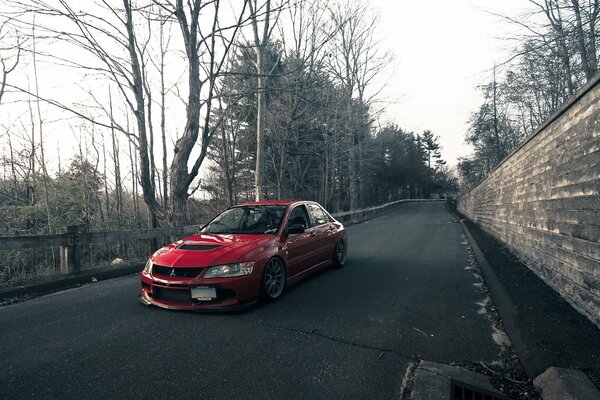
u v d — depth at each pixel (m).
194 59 9.52
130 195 22.23
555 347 3.05
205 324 4.07
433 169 97.50
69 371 2.95
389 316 4.35
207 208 24.95
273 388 2.68
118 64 9.37
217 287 4.29
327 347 3.44
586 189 3.75
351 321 4.18
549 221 5.07
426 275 6.66
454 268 7.30
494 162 36.53
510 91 16.41
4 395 2.57
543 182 5.42
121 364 3.08
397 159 65.06
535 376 2.78
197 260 4.44
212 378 2.83
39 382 2.77
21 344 3.54
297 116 18.50
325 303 4.90
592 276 3.60
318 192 30.78
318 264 6.48
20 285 5.71
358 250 9.96
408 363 3.11
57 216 15.40
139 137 9.82
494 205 10.95
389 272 6.95
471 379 2.83
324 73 17.84
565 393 2.32
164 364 3.08
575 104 4.09
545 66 12.05
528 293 4.73
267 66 17.38
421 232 15.02
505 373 2.94
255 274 4.57
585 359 2.79
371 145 31.33
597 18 9.02
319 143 23.86
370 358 3.21
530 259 6.21
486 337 3.69
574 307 4.04
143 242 15.67
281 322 4.14
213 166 28.88
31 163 14.79
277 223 5.64
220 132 21.30
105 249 15.06
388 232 15.25
